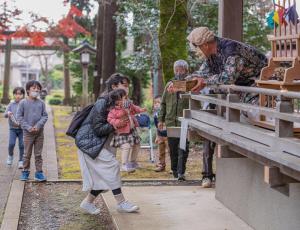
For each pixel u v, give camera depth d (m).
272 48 4.61
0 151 10.28
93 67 23.11
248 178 5.46
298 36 4.14
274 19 4.47
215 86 5.06
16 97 8.59
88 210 5.98
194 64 12.21
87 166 5.73
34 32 20.17
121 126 5.62
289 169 3.48
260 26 13.39
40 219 5.83
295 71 4.19
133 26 14.01
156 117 8.81
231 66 4.99
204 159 7.17
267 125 4.44
